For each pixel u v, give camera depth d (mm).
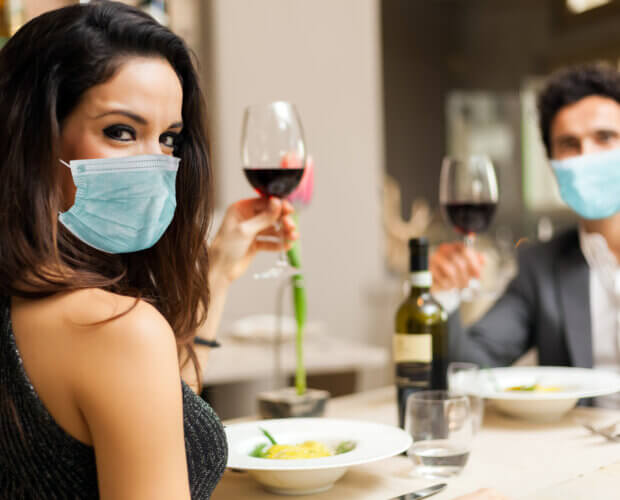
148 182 858
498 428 1377
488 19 7215
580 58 6781
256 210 1356
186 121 1082
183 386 876
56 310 761
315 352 2691
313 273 4312
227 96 4047
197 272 1121
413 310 1285
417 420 1097
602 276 2029
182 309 1071
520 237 6922
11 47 842
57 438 769
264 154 1310
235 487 1090
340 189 4414
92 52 830
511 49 7141
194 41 3982
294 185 1338
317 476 1011
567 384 1563
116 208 867
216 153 4004
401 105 7137
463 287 1721
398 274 5246
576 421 1423
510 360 2018
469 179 1712
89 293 769
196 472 892
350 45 4461
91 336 742
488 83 7273
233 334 2945
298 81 4285
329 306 4359
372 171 4531
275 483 1026
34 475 789
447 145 7348
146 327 750
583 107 1950
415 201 7203
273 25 4199
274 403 1399
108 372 736
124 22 854
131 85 848
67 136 850
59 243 873
